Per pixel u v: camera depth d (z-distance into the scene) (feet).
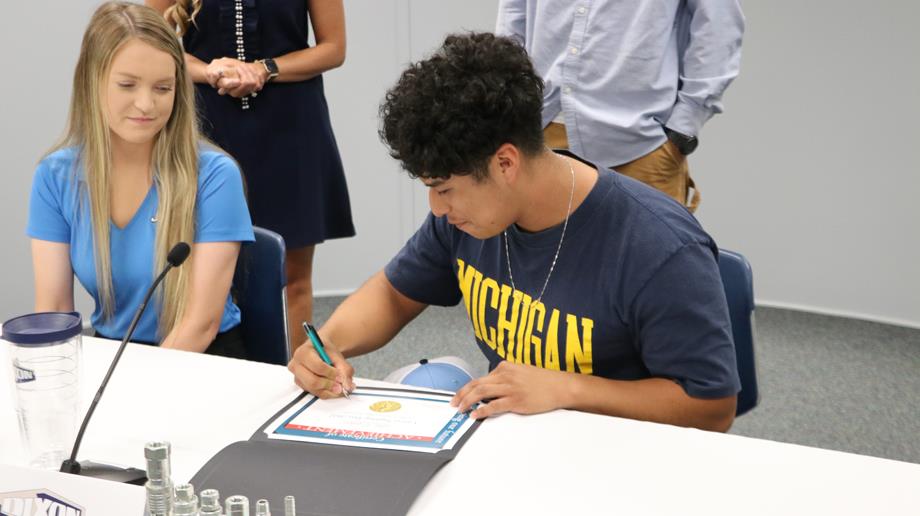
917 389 10.36
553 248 4.77
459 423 4.35
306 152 9.11
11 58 11.55
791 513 3.57
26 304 12.27
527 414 4.41
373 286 5.82
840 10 11.58
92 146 5.96
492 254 5.12
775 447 4.05
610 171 4.84
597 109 8.13
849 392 10.31
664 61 7.99
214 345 6.24
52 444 4.13
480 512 3.61
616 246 4.66
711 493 3.71
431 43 12.92
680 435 4.17
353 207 13.42
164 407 4.62
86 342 5.49
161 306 6.14
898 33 11.34
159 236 6.03
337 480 3.84
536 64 8.36
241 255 6.32
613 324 4.76
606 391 4.58
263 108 8.84
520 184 4.46
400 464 3.95
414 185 13.53
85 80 5.88
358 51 12.84
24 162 11.89
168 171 6.04
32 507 3.36
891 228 11.92
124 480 3.79
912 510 3.58
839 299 12.44
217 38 8.66
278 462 4.00
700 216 12.92
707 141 12.60
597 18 7.95
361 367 11.03
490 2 12.72
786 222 12.49
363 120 13.12
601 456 4.02
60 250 6.23
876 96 11.64
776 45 12.00
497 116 4.16
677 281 4.57
